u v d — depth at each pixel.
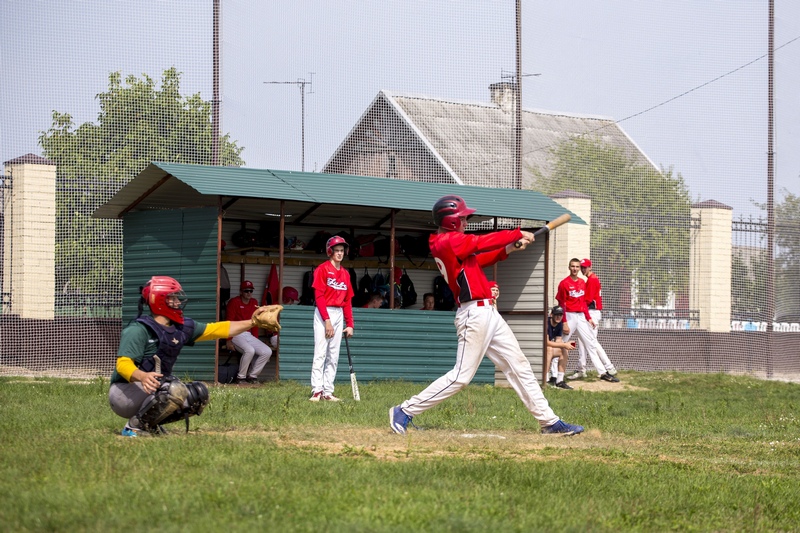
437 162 51.66
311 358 39.09
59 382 36.31
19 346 42.94
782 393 41.03
